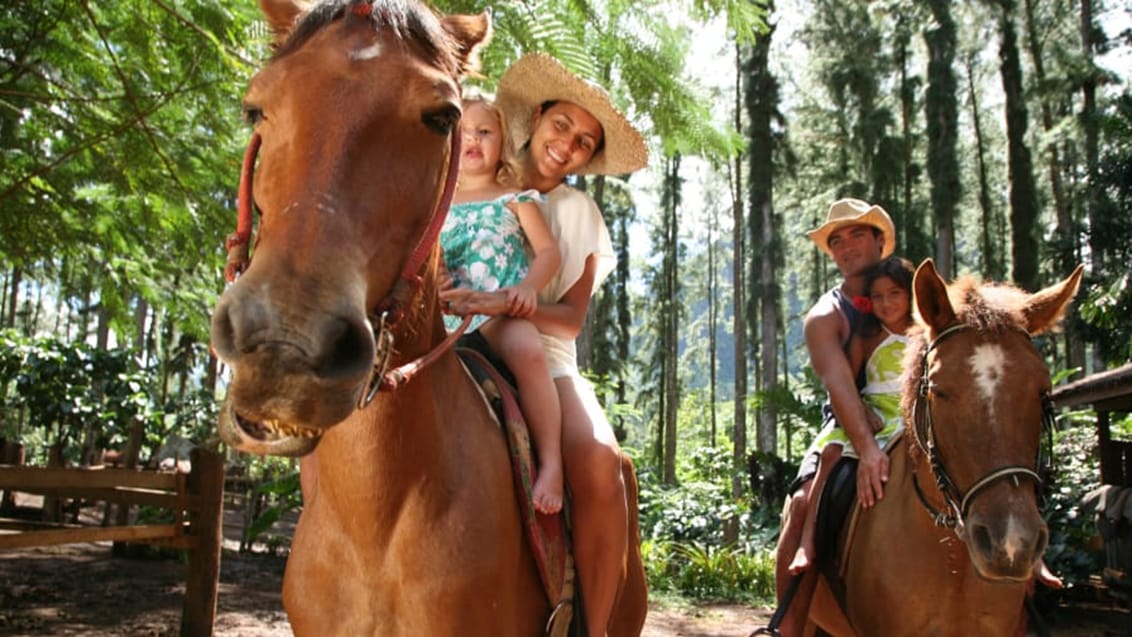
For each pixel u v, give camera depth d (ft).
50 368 39.04
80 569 31.71
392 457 6.76
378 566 6.97
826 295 14.37
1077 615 32.42
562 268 9.82
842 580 12.69
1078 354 99.30
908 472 11.94
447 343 6.98
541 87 10.08
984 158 144.46
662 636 28.96
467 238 9.07
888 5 110.42
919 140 127.44
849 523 12.62
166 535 19.44
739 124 98.37
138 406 40.75
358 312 4.97
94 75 19.60
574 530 8.54
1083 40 109.09
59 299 28.14
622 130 10.00
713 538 44.96
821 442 13.84
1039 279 88.89
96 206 21.94
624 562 9.57
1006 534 9.73
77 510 40.88
